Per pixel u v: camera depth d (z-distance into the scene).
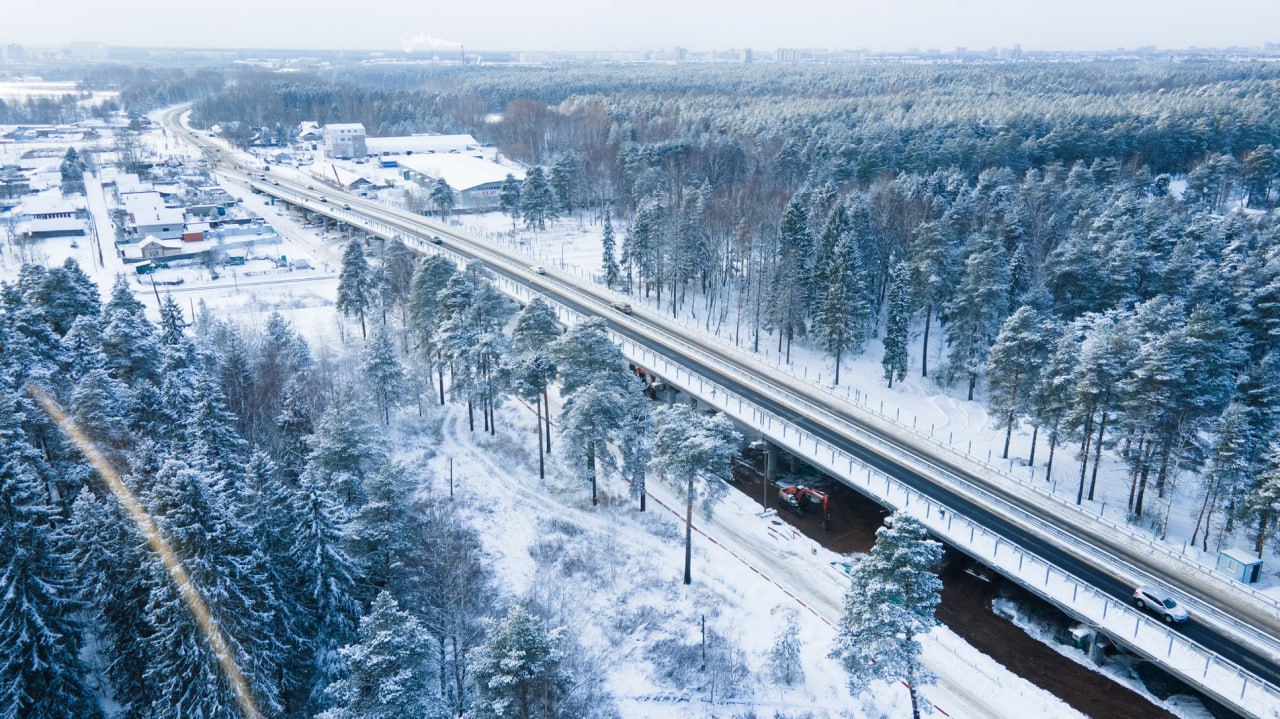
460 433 74.06
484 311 77.06
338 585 38.78
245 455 50.97
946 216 93.50
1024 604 50.12
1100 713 40.75
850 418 71.56
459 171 183.38
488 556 54.00
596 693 41.09
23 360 49.97
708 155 159.00
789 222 89.75
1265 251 82.56
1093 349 56.81
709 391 72.94
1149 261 83.75
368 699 30.09
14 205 159.12
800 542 57.16
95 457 45.22
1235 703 36.88
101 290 113.06
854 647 36.38
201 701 32.31
